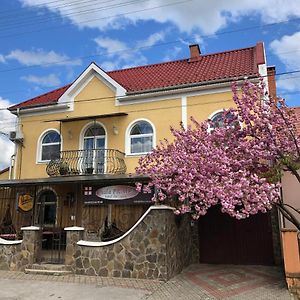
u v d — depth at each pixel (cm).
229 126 1077
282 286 968
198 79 1545
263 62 1461
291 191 1237
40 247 1178
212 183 979
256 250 1338
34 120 1742
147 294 870
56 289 913
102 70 1645
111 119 1595
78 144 1627
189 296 866
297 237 935
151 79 1755
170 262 1053
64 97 1680
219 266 1295
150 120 1530
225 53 1889
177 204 1155
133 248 1041
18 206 1617
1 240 1184
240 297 866
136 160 1516
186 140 1122
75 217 1534
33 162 1695
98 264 1060
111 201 1417
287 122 991
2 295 865
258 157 993
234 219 1384
